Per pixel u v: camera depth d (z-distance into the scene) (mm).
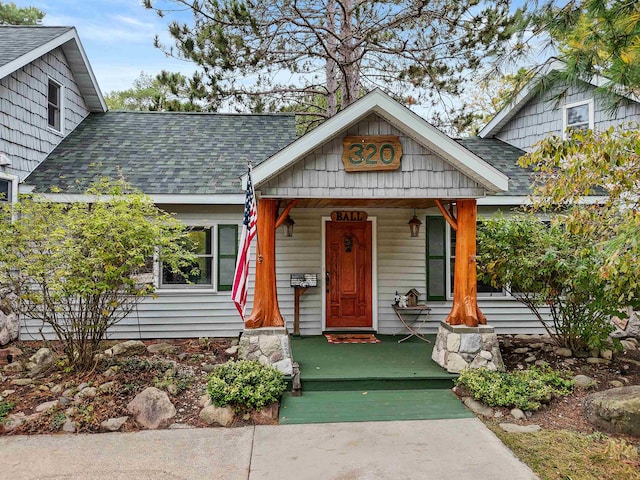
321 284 9078
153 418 5191
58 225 6211
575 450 4457
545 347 7508
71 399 5484
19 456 4422
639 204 4617
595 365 6746
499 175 6312
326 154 6457
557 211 7875
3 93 7805
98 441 4754
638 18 4488
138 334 8617
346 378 6211
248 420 5234
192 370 6449
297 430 5000
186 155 9609
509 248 6961
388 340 8539
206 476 4070
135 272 6781
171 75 12734
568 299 6996
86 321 6312
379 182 6500
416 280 9219
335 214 9109
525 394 5531
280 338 6375
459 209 6879
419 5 11062
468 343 6527
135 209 6297
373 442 4695
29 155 8594
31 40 8758
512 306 9164
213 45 11562
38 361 6691
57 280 5863
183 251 7238
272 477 4047
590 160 4238
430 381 6289
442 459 4324
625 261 4059
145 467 4223
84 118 11156
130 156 9430
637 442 4609
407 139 6539
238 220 8797
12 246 6043
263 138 10617
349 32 12656
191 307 8711
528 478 3971
